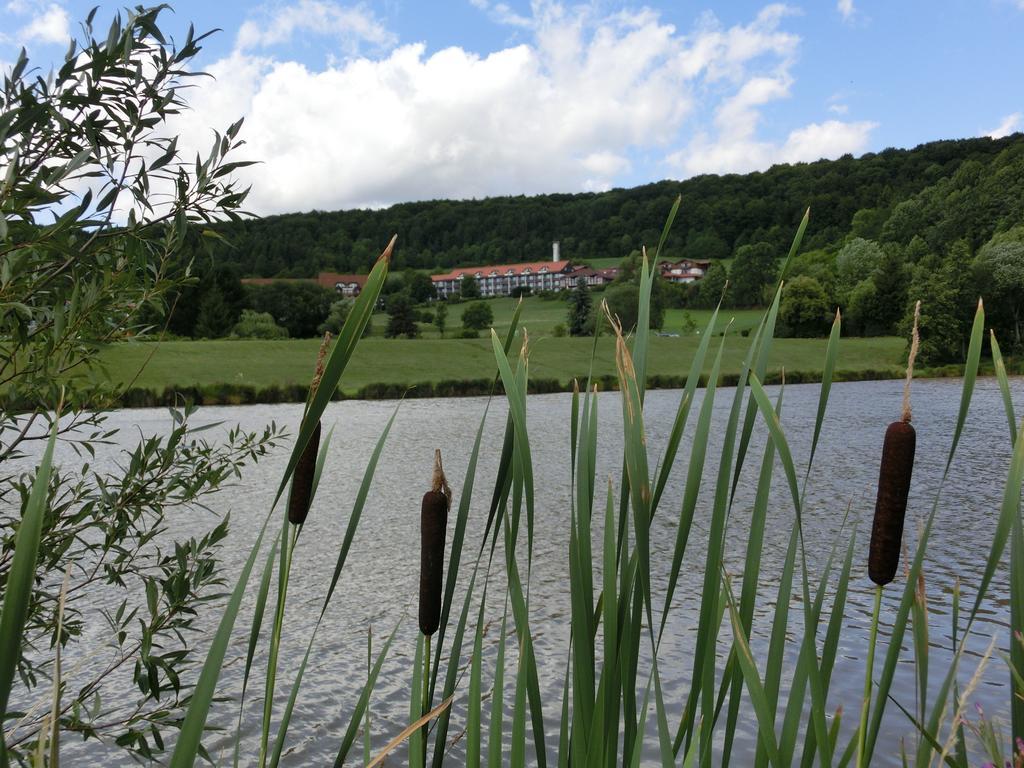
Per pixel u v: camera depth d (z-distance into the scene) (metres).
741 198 155.50
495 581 10.89
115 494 2.69
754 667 0.89
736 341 74.00
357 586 10.86
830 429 28.84
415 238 196.50
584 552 0.96
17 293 1.98
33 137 1.90
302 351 63.59
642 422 0.86
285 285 104.69
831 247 126.88
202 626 9.17
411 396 51.12
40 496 0.50
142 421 31.23
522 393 0.96
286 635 9.00
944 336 66.94
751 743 6.34
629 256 147.25
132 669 7.42
